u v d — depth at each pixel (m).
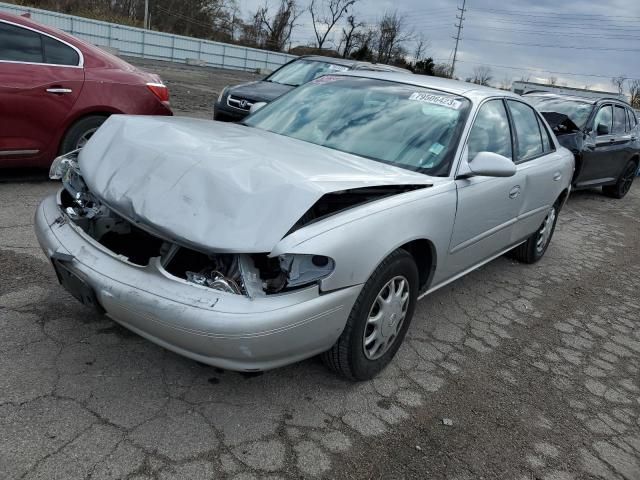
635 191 12.30
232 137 3.23
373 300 2.89
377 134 3.73
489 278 5.32
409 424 2.91
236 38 66.44
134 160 2.83
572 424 3.20
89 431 2.46
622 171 10.36
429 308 4.40
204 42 44.00
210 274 2.51
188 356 2.49
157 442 2.47
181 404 2.74
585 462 2.89
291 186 2.57
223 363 2.45
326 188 2.63
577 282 5.67
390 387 3.21
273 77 10.07
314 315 2.53
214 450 2.48
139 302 2.46
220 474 2.35
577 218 8.66
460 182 3.58
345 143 3.70
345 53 70.94
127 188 2.71
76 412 2.57
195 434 2.55
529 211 4.88
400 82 4.23
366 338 3.04
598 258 6.67
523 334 4.25
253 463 2.44
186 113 12.05
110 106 5.78
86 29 38.06
